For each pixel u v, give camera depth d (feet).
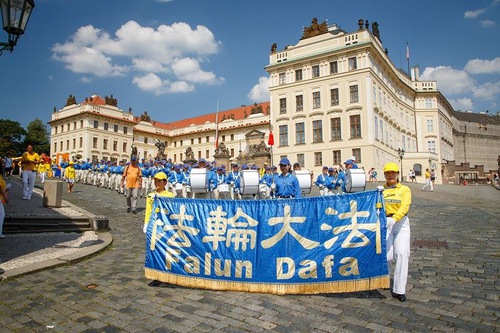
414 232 34.50
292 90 165.07
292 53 167.63
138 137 274.16
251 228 18.85
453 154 280.31
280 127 167.32
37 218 34.47
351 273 17.38
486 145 320.50
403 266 16.70
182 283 18.95
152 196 21.22
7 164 110.22
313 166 156.04
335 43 155.94
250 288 18.16
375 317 14.85
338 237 17.84
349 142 148.15
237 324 14.35
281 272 18.01
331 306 16.17
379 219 17.54
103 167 92.63
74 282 19.70
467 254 25.31
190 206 19.94
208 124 268.62
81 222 36.81
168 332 13.69
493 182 169.37
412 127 215.10
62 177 116.98
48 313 15.42
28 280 19.89
